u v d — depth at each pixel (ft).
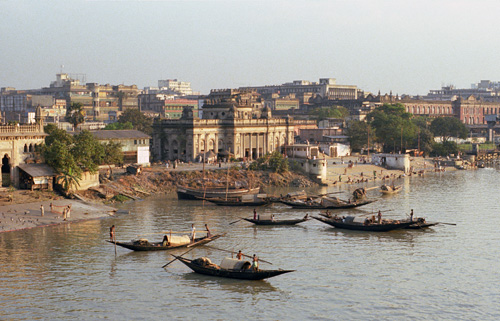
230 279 235.20
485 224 339.16
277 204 412.36
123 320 194.70
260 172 526.98
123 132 523.70
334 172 577.02
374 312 202.49
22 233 302.45
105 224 328.08
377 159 650.84
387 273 243.81
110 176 447.01
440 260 263.29
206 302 210.59
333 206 390.21
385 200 432.66
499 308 207.00
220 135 630.74
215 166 546.26
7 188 365.61
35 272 240.32
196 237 297.12
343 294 219.20
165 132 620.08
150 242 282.77
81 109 597.93
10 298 212.02
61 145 385.09
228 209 387.75
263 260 249.34
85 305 206.69
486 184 533.96
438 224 339.77
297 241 297.12
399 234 313.94
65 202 366.02
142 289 223.10
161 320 194.90
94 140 422.82
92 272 241.55
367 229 319.27
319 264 256.11
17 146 377.50
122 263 254.27
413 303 211.00
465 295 219.20
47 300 210.79
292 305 208.23
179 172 492.13
